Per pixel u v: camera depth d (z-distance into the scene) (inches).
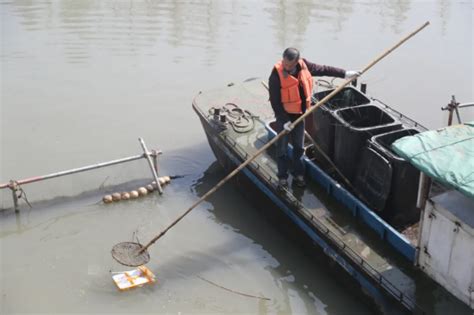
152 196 300.5
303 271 248.5
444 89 407.5
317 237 240.8
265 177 270.1
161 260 252.5
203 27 518.3
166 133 357.1
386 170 233.9
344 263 227.3
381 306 212.2
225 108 315.9
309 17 548.1
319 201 255.0
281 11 568.7
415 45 480.7
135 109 380.8
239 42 484.4
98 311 224.8
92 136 349.4
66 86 406.0
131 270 245.6
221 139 298.7
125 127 360.5
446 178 185.2
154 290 235.6
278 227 272.8
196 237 269.1
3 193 297.9
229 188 308.5
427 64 446.0
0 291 233.1
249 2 597.3
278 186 262.5
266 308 229.0
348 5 592.4
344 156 259.3
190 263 251.4
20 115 367.6
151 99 393.1
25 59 443.2
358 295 226.1
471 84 415.2
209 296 233.9
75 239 265.3
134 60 448.1
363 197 252.1
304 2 600.4
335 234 234.1
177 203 295.4
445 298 200.8
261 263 253.1
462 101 392.2
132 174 317.7
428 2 604.1
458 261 195.2
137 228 274.4
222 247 263.0
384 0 612.1
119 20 532.4
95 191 301.9
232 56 456.4
